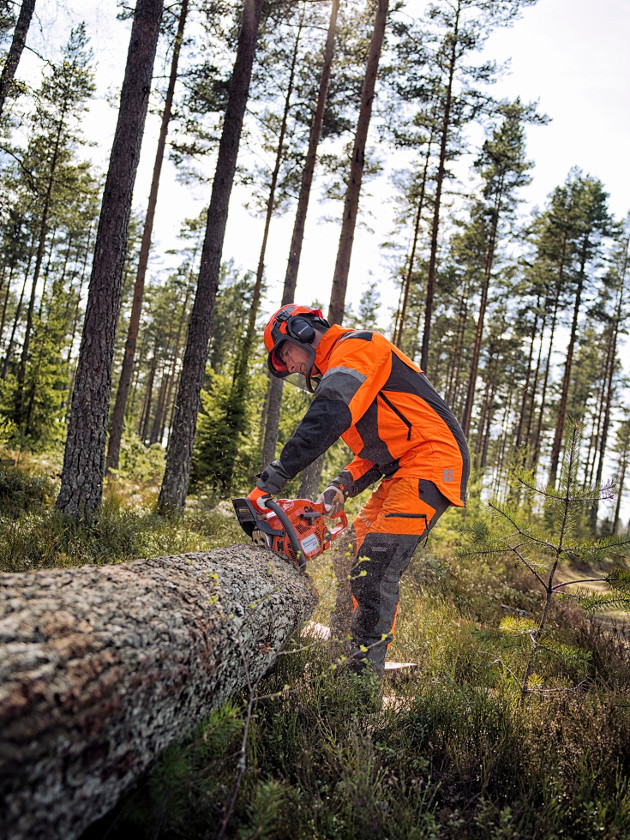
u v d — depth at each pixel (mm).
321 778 2084
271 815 1520
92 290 5516
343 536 3100
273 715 2357
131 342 13719
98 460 5543
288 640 2801
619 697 3020
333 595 3367
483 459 37938
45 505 6133
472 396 24453
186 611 1755
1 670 1114
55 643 1286
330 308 8398
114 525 5074
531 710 2785
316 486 8469
